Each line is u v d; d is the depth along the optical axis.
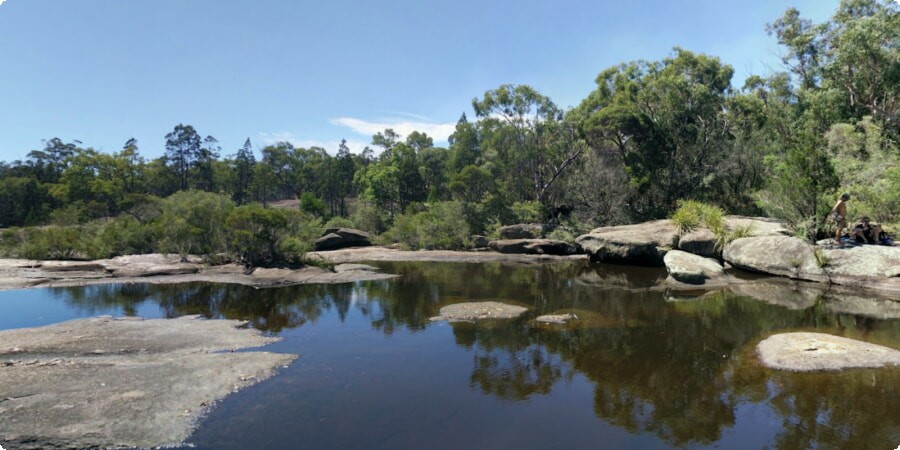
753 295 14.45
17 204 51.59
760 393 7.15
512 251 29.53
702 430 6.11
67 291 16.20
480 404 6.93
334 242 34.69
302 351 9.42
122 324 11.14
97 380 7.41
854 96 27.41
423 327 11.38
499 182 39.97
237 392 7.21
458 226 33.00
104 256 23.98
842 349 8.47
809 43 33.62
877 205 16.25
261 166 73.25
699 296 14.66
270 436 5.86
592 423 6.34
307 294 15.84
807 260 15.77
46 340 9.66
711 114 33.31
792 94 35.81
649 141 31.58
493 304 13.62
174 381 7.49
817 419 6.26
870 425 6.06
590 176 33.16
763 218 21.52
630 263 21.89
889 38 24.97
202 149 70.19
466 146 53.31
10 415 6.13
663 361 8.73
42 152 63.66
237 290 16.58
